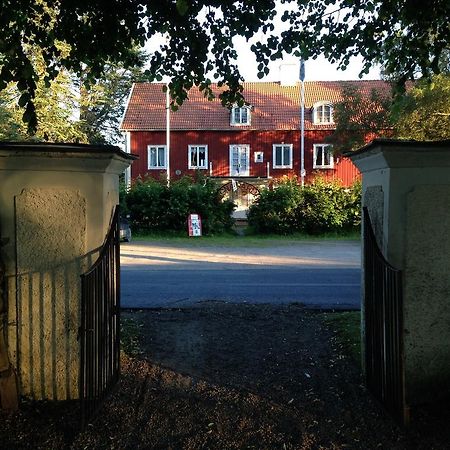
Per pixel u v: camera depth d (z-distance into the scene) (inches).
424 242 159.0
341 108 1272.1
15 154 157.4
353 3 243.1
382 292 158.6
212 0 215.8
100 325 158.1
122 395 172.4
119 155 164.7
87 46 229.8
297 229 922.7
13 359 166.4
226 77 251.0
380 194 165.2
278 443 142.3
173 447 140.6
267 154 1569.9
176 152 1565.0
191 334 240.8
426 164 156.9
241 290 373.1
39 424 152.3
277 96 1653.5
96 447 140.1
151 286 390.0
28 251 164.7
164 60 247.3
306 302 325.4
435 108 871.7
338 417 157.2
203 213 899.4
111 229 171.2
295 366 201.0
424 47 239.8
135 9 218.5
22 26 213.8
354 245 775.1
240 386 181.6
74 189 164.1
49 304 165.9
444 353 161.6
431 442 140.2
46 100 970.7
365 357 178.9
